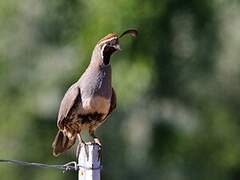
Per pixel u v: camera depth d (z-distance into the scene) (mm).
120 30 15992
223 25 17422
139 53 16625
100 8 16031
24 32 18484
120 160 19562
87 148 8836
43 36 18281
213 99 18734
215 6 17078
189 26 17031
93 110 9633
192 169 19906
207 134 19453
